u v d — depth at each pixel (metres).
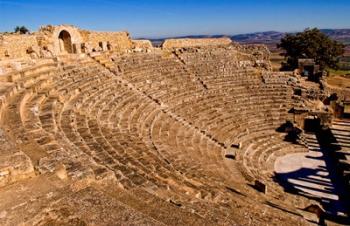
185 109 25.59
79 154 9.02
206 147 20.91
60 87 17.19
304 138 26.73
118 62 26.94
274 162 22.89
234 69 35.81
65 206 4.94
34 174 5.90
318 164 22.62
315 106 31.39
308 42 57.84
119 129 15.92
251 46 41.34
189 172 13.30
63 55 24.22
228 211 8.97
